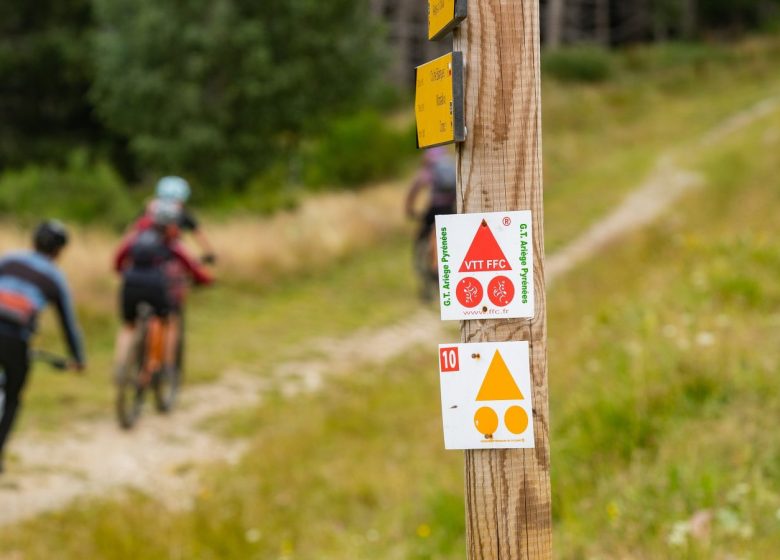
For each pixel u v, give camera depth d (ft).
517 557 7.67
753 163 63.00
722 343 20.10
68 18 116.98
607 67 130.72
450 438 7.62
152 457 23.97
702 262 30.63
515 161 7.41
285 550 16.89
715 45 160.35
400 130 96.99
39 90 119.75
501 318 7.54
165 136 82.43
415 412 25.72
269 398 29.66
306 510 19.12
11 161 115.34
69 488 21.39
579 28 172.45
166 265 27.02
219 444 25.31
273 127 83.46
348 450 22.90
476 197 7.46
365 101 89.40
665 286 28.84
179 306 28.55
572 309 33.78
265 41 81.25
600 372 21.03
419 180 42.11
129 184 118.93
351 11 85.97
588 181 74.02
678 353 19.79
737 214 44.45
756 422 16.35
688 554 12.11
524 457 7.64
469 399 7.59
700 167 68.95
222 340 37.37
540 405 7.60
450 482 18.72
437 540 16.11
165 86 80.79
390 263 51.83
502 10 7.34
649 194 64.49
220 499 19.80
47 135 120.06
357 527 18.16
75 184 58.23
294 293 46.06
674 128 97.30
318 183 81.20
